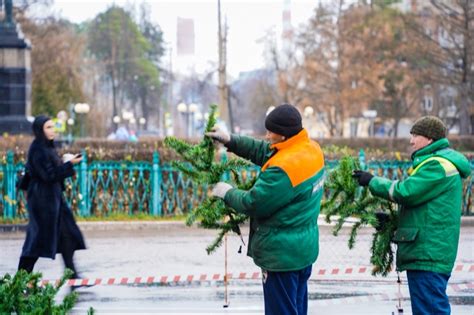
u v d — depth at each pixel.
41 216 10.86
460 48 50.66
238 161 7.74
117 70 97.38
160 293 11.20
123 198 19.41
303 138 7.15
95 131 79.31
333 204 8.12
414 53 53.09
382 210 8.22
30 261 10.97
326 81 63.19
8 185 18.92
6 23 32.69
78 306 10.23
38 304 6.61
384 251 8.00
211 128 7.68
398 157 19.73
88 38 96.81
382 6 62.88
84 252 15.16
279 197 6.93
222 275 11.04
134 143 32.22
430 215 7.39
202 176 7.62
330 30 63.09
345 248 14.83
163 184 19.42
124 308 10.05
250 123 139.50
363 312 9.78
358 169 8.13
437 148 7.52
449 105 64.75
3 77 32.59
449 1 53.66
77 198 19.19
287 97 69.38
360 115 64.69
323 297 10.85
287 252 7.06
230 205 7.20
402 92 61.12
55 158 10.89
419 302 7.48
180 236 17.36
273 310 7.16
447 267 7.43
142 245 16.08
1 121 32.47
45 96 65.38
